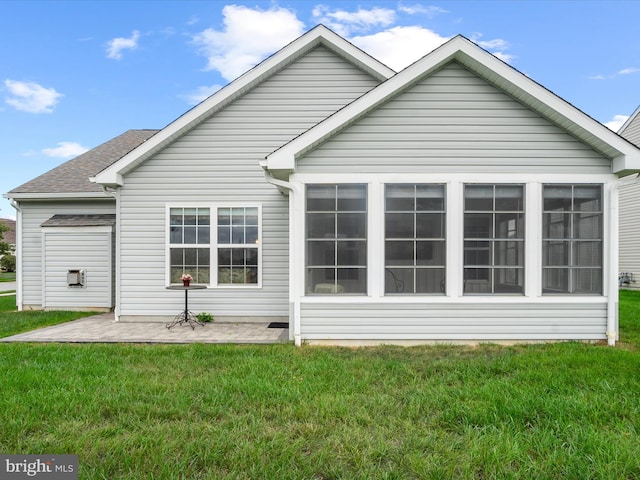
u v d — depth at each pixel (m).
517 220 6.30
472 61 6.06
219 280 8.50
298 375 4.62
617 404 3.68
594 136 5.91
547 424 3.29
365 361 5.16
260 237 8.48
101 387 4.16
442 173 6.27
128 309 8.41
